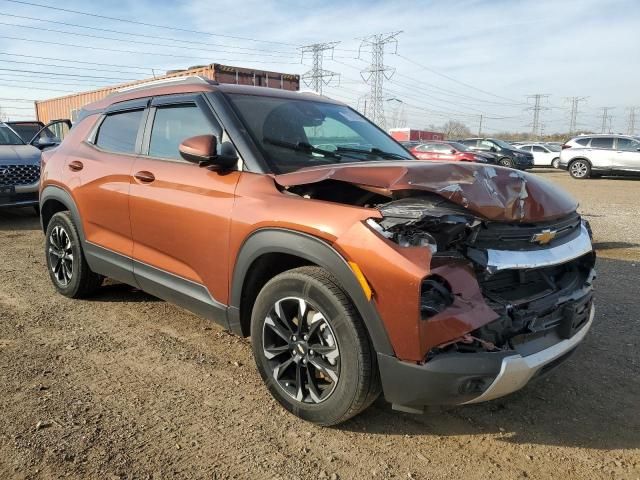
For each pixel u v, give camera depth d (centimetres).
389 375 249
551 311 269
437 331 234
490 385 238
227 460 257
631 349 399
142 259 383
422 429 289
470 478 250
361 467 255
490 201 252
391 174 262
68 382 327
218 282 323
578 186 1891
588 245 307
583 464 262
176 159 363
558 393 332
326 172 281
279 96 390
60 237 479
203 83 371
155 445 266
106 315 443
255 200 298
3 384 322
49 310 452
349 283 253
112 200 401
